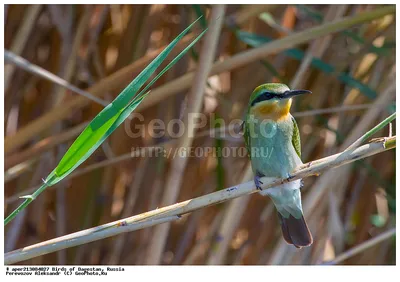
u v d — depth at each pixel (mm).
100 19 11055
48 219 11664
